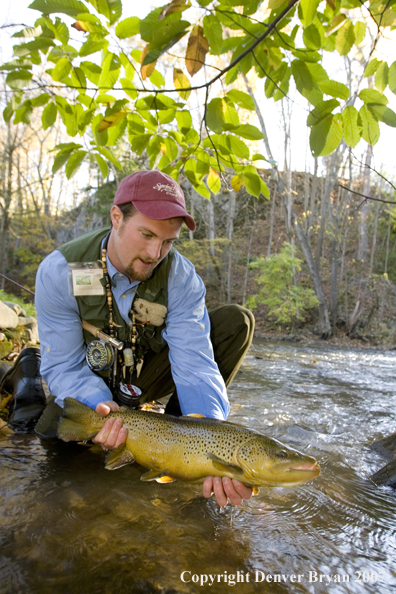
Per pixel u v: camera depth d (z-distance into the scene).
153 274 2.56
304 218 23.22
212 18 1.97
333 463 2.75
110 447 2.21
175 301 2.58
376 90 1.93
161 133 2.87
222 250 25.84
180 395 2.45
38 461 2.48
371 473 2.63
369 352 14.28
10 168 25.22
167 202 2.16
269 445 1.83
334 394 5.17
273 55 2.16
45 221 30.38
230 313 3.01
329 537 1.88
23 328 5.81
